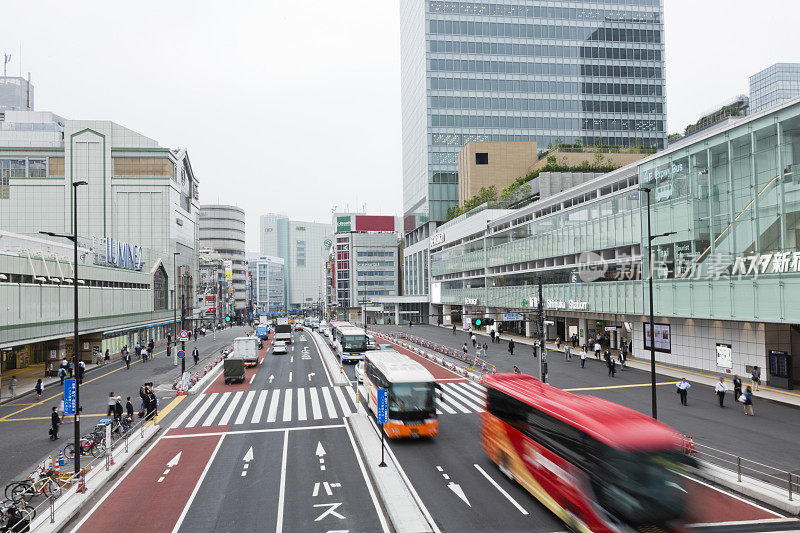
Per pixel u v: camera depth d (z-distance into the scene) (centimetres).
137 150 8469
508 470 1719
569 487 1319
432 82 10669
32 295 3859
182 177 9681
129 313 6206
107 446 1934
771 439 2091
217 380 4062
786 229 2758
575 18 10844
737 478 1650
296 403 3136
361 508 1538
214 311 10600
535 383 1816
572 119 10712
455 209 9825
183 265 9138
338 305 15750
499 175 9525
